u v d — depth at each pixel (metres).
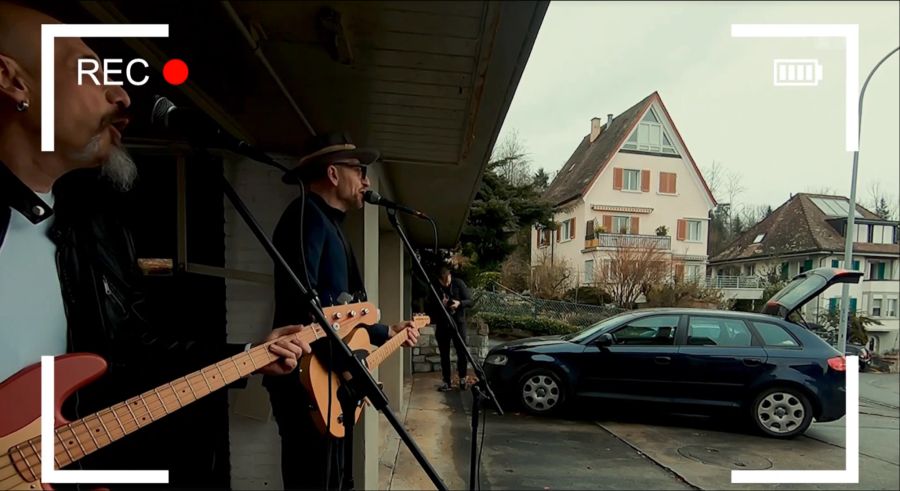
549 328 7.23
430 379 5.94
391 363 4.35
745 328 4.15
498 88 1.49
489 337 7.85
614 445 3.64
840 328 3.93
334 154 1.51
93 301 1.01
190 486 1.81
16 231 0.87
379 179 2.66
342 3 1.00
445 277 4.98
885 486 2.97
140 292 1.17
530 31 1.12
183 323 1.95
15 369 0.85
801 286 4.05
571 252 16.50
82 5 0.96
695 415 4.26
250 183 2.03
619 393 4.25
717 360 4.05
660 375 4.16
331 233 1.48
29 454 0.78
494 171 10.25
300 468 1.36
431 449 3.44
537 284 11.80
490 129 1.96
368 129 1.99
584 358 4.35
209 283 2.01
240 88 1.43
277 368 1.19
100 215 1.06
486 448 3.50
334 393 1.31
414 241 7.43
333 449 1.38
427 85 1.47
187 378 1.02
